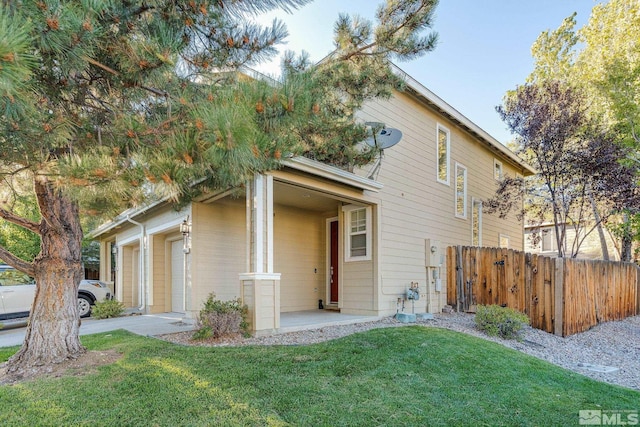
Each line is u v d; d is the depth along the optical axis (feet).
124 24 9.61
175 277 30.58
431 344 16.16
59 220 13.53
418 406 10.35
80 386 11.02
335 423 9.21
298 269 29.66
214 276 24.52
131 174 8.52
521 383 12.72
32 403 9.93
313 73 12.81
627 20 37.99
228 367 12.62
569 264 24.95
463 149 37.40
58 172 8.78
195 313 23.32
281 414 9.55
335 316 25.25
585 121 31.53
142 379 11.49
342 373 12.47
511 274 27.37
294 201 27.68
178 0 10.48
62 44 7.41
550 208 37.99
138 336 18.06
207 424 8.95
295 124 9.96
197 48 12.37
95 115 11.21
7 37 5.54
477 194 39.24
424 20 15.51
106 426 8.84
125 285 37.73
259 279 18.65
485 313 22.67
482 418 9.90
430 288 29.55
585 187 31.53
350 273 27.35
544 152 30.78
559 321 24.04
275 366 12.86
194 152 8.64
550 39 57.21
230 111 8.22
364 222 26.99
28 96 7.59
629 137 35.32
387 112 28.12
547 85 32.24
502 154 44.06
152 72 9.82
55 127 8.82
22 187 13.48
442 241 32.83
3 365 13.43
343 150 20.80
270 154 9.39
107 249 46.55
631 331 27.02
